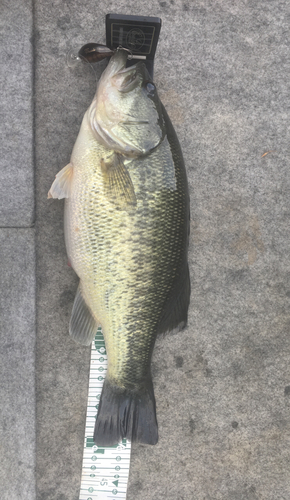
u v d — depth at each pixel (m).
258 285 0.51
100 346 0.48
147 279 0.42
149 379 0.45
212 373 0.50
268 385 0.50
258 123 0.51
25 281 0.47
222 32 0.50
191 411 0.49
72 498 0.47
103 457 0.47
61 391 0.48
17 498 0.46
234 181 0.50
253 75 0.51
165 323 0.45
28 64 0.47
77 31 0.48
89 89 0.48
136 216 0.41
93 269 0.42
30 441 0.46
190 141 0.50
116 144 0.41
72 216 0.42
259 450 0.50
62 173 0.42
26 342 0.47
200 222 0.50
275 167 0.51
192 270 0.50
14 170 0.47
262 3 0.51
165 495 0.48
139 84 0.41
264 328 0.50
